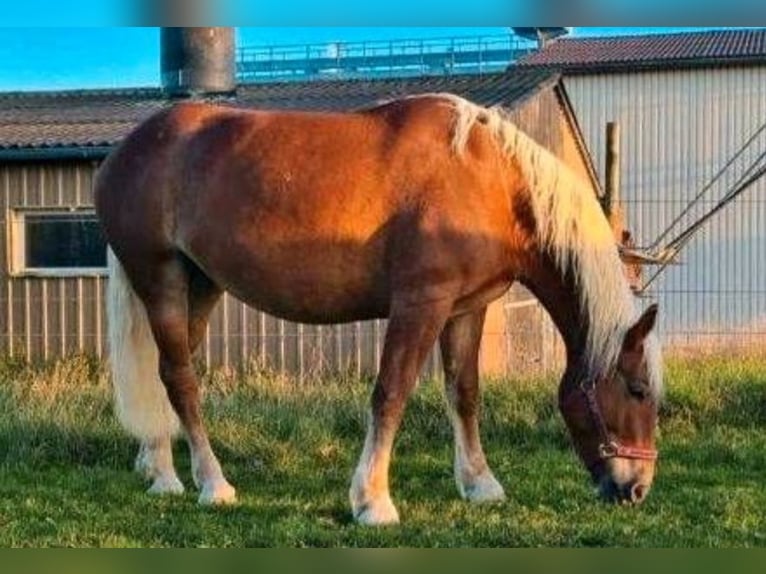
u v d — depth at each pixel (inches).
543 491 258.7
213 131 248.5
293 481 271.7
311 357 472.4
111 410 334.0
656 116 967.6
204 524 229.6
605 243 232.1
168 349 256.7
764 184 909.8
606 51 1021.2
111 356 266.2
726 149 951.0
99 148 478.9
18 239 505.0
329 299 237.9
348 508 242.2
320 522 230.2
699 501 246.7
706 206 933.2
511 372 371.9
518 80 615.2
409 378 228.2
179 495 258.4
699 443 301.3
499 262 233.3
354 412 319.9
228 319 479.2
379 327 466.6
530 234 235.5
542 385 335.9
